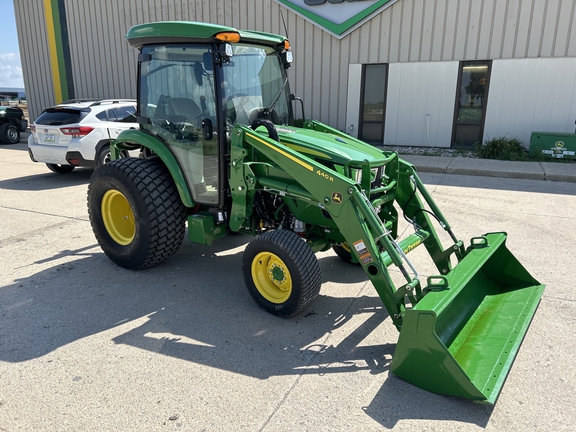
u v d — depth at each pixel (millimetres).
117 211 4648
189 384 2867
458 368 2594
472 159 10508
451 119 11570
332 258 5008
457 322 3211
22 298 4008
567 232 5691
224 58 3789
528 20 10312
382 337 3432
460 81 11289
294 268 3428
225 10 13375
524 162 10125
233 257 5012
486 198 7363
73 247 5273
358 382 2889
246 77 4199
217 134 3941
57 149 8375
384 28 11586
